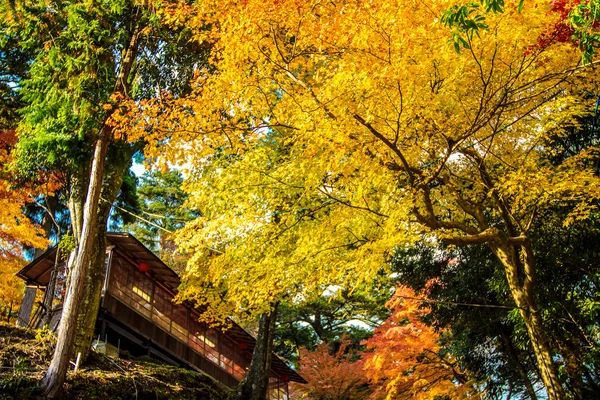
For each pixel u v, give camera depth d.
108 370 11.40
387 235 7.13
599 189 6.86
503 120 7.64
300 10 6.52
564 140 10.05
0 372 9.38
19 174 12.94
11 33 11.41
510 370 11.80
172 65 11.70
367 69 6.41
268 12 6.51
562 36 6.16
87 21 10.95
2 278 17.27
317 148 7.00
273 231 8.77
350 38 6.55
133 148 12.67
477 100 7.40
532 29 6.29
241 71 7.21
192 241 9.32
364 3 6.14
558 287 9.94
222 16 6.85
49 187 13.57
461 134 7.45
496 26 6.32
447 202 9.12
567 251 9.70
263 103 7.60
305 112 7.00
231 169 8.70
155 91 11.45
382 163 7.22
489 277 11.58
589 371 10.31
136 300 15.38
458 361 12.93
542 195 7.45
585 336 9.62
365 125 6.69
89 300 11.65
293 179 8.38
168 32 11.62
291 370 20.81
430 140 7.50
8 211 15.45
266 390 13.78
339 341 26.47
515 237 8.02
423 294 13.41
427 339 14.53
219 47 7.41
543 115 7.70
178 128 7.42
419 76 6.77
